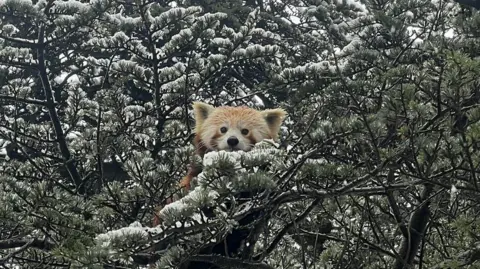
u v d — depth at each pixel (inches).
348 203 271.7
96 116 335.9
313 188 226.1
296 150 247.1
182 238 213.9
